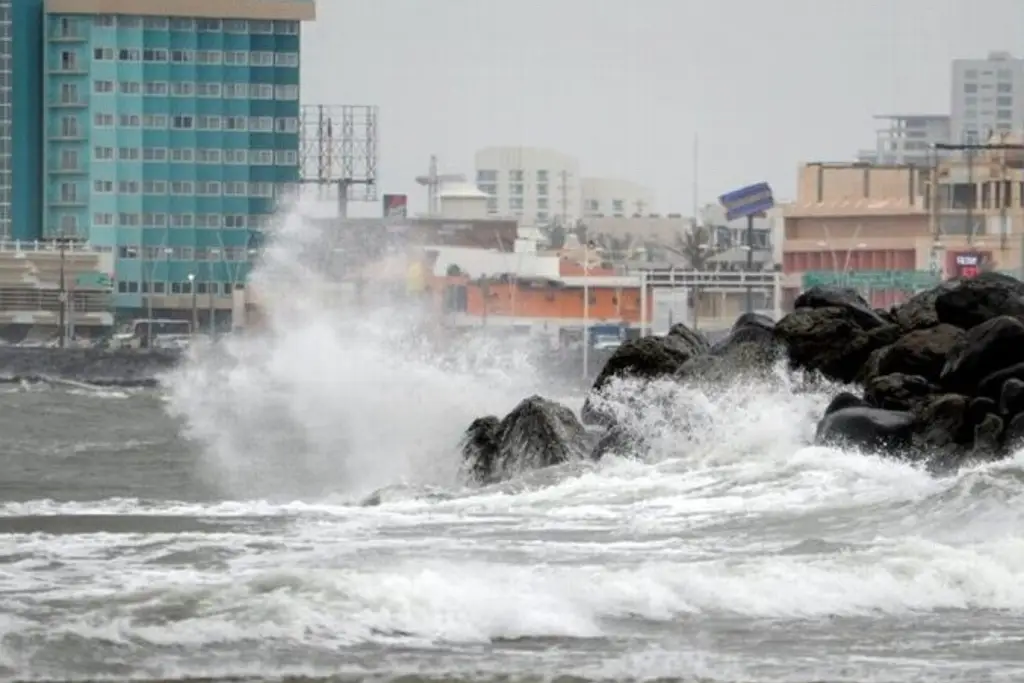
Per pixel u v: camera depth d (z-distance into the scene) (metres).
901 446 91.19
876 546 72.88
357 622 62.25
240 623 61.75
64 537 79.81
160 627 61.31
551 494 89.56
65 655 58.72
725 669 58.41
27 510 91.44
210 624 61.62
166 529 82.88
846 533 76.62
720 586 66.88
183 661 58.44
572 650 60.41
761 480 89.06
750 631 62.69
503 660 59.22
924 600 66.50
